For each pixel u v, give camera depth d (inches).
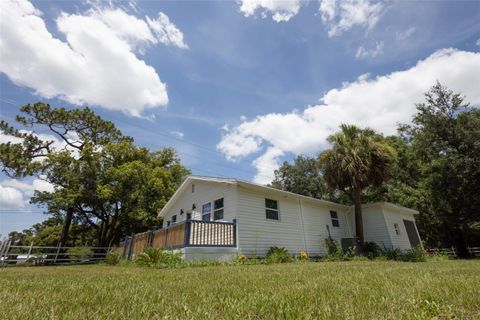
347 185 605.3
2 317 66.7
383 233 595.8
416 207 811.4
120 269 275.7
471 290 95.0
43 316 67.7
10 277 171.8
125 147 870.4
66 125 865.5
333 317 66.6
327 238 571.2
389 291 98.9
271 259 377.4
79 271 243.6
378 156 569.3
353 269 208.5
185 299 88.6
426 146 775.1
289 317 67.4
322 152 628.4
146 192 829.2
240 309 75.4
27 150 784.3
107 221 856.3
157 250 324.2
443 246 951.6
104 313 71.1
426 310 71.3
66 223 769.6
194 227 366.6
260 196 486.9
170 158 1101.1
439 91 760.3
